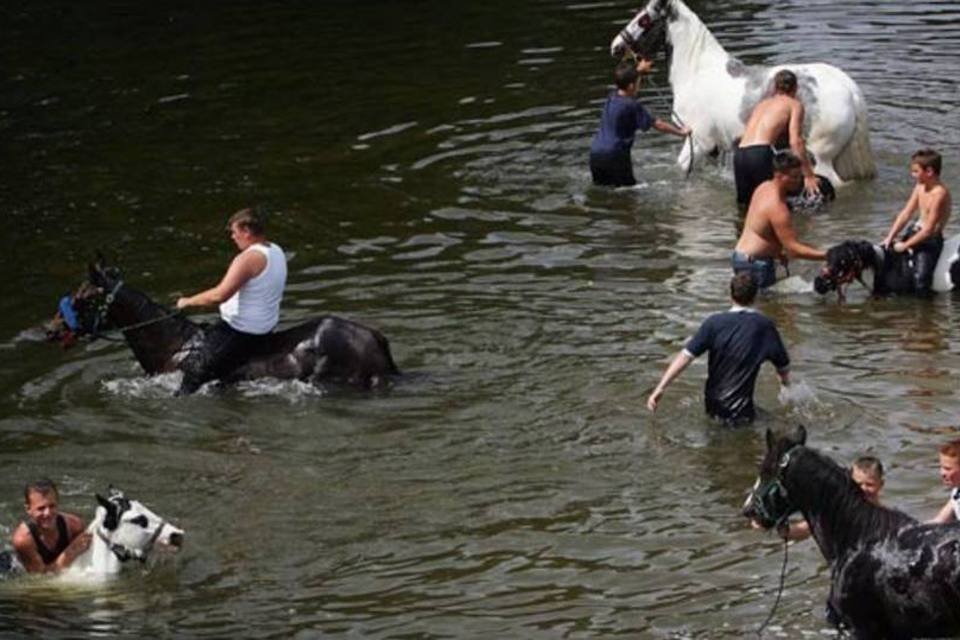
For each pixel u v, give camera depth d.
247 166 23.14
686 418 14.75
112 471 14.15
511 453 14.25
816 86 20.92
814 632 11.33
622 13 31.23
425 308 17.66
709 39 22.14
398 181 22.25
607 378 15.63
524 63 28.03
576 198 21.34
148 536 12.53
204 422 15.05
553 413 14.96
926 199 17.62
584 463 14.02
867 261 17.47
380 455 14.30
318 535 13.03
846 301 17.56
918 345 16.23
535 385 15.56
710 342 14.52
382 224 20.56
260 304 15.75
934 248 17.64
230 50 29.73
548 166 22.67
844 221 19.97
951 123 23.72
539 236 19.92
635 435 14.48
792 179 17.48
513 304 17.67
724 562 12.41
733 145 21.88
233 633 11.64
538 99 25.83
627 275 18.44
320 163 23.19
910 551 10.70
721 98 21.78
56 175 23.00
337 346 15.63
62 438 14.80
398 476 13.93
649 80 27.48
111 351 16.83
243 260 15.63
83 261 19.64
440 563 12.56
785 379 14.78
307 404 15.34
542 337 16.72
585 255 19.17
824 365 15.79
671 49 22.27
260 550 12.84
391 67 28.14
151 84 27.56
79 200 21.89
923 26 29.44
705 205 20.94
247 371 15.75
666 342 16.44
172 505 13.54
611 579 12.23
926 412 14.68
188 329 16.02
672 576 12.23
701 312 17.19
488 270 18.80
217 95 26.81
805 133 20.88
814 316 17.11
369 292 18.22
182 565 12.64
